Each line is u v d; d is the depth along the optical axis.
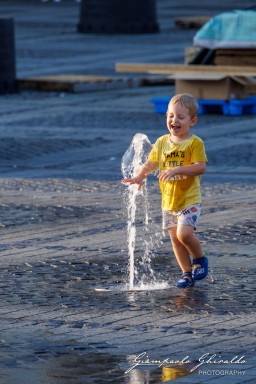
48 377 9.49
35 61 48.50
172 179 13.00
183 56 50.00
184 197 13.02
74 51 52.72
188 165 12.88
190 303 12.34
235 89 33.28
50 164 24.17
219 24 34.97
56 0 82.69
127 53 51.59
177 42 56.75
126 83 40.59
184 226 13.01
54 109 34.22
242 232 16.56
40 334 11.05
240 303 12.35
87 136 28.34
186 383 9.20
